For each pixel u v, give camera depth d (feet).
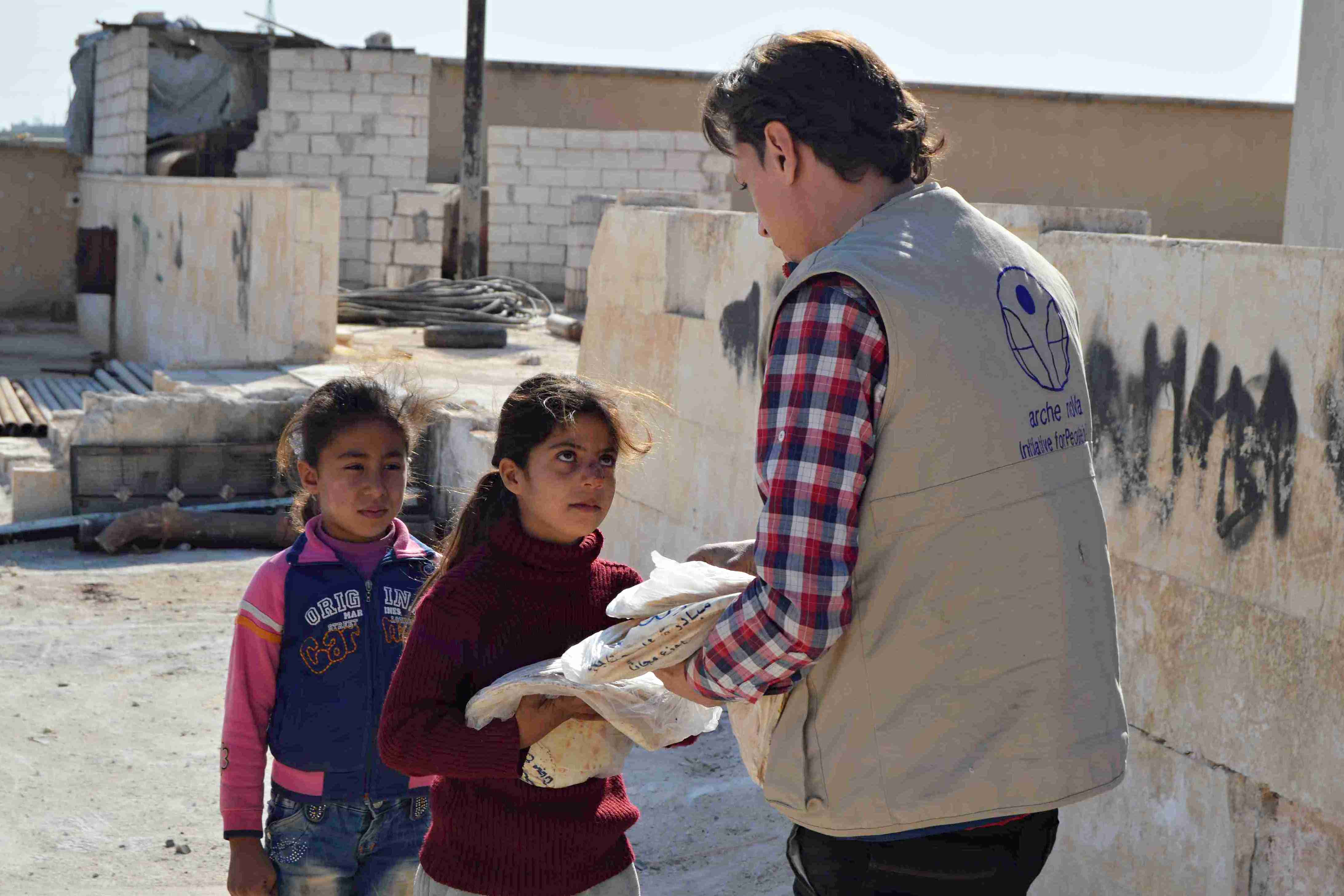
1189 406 10.84
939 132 6.93
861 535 6.11
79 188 84.48
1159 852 11.17
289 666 8.76
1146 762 11.34
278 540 30.17
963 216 6.56
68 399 50.75
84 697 20.02
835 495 5.90
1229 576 10.44
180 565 28.32
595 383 7.46
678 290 21.01
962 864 6.34
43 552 29.32
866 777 6.25
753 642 6.03
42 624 23.52
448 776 7.07
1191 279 10.81
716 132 6.88
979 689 6.09
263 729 8.77
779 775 6.53
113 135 73.00
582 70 77.61
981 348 6.07
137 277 62.08
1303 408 9.72
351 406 8.98
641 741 7.06
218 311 47.55
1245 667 10.30
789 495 5.93
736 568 7.44
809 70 6.44
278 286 41.29
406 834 8.87
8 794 16.53
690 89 79.10
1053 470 6.26
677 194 38.42
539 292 58.85
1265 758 10.11
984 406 6.02
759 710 6.72
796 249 6.80
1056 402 6.38
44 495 31.22
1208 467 10.64
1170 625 11.07
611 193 68.49
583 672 6.71
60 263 86.33
